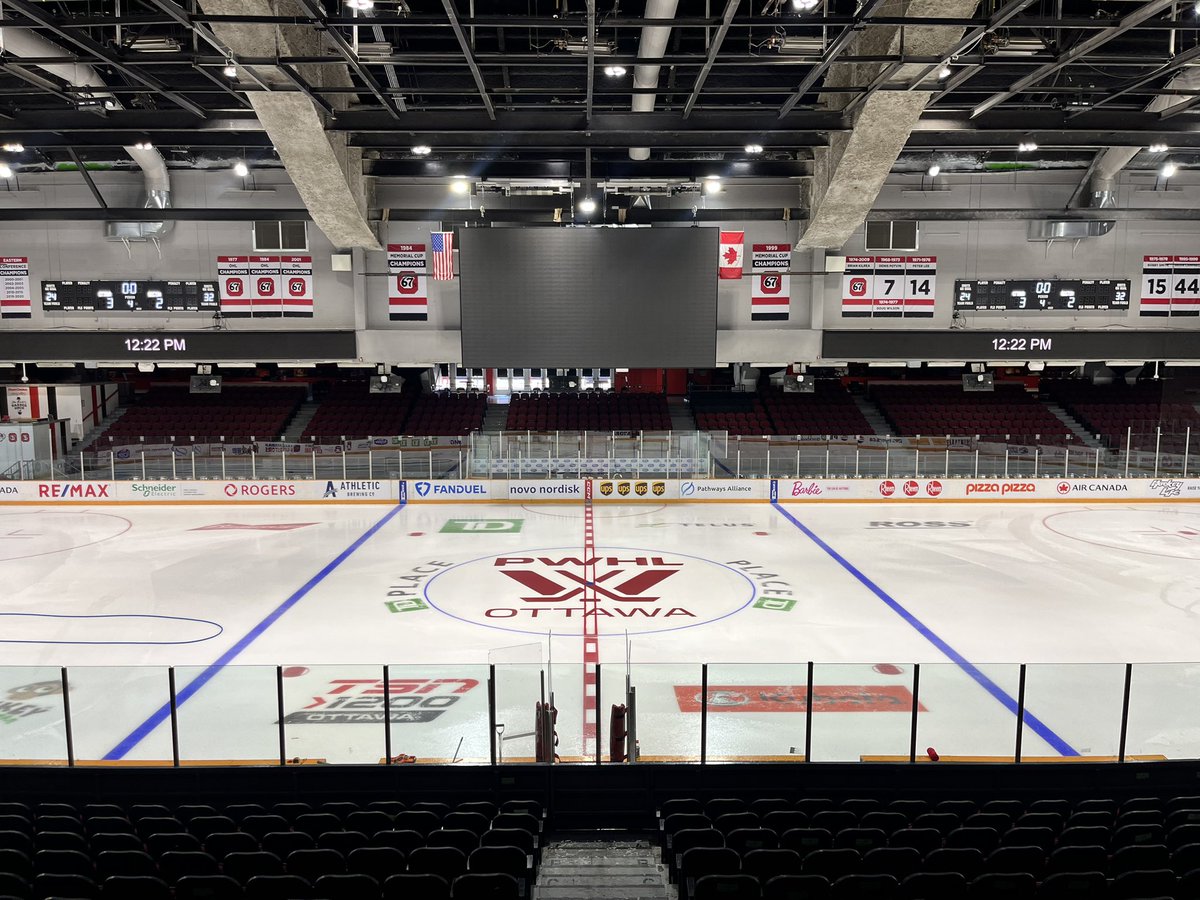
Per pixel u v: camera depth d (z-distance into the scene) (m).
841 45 13.50
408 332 24.70
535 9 16.06
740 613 14.24
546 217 24.31
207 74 15.70
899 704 8.15
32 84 18.58
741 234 22.22
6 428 26.66
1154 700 8.02
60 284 24.58
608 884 5.73
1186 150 20.53
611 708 8.18
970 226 24.89
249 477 25.20
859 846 5.94
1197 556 18.42
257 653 12.31
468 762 7.92
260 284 24.77
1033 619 13.93
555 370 34.44
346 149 20.72
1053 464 25.39
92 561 17.97
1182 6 15.52
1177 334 24.58
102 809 6.89
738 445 25.39
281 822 6.42
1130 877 4.79
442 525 21.91
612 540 20.06
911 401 32.41
